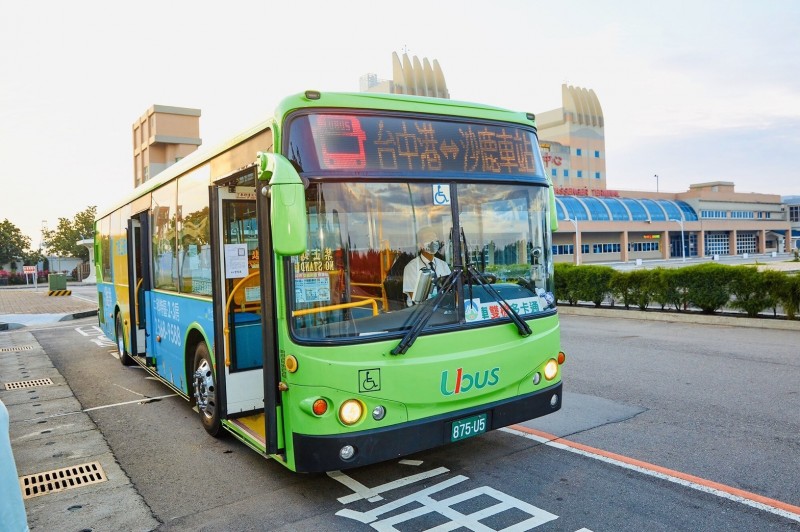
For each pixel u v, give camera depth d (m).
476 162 4.70
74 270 70.81
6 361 12.14
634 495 4.42
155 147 38.28
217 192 5.56
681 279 14.01
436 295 4.34
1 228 73.31
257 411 5.86
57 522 4.44
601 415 6.48
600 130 86.56
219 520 4.34
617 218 72.62
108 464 5.68
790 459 5.04
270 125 4.39
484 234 4.67
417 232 4.37
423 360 4.20
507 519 4.11
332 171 4.14
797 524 3.90
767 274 12.42
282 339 4.16
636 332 12.47
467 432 4.39
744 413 6.38
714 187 96.62
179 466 5.54
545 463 5.11
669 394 7.26
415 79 78.44
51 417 7.53
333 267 4.12
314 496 4.66
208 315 5.96
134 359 9.66
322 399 3.98
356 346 4.02
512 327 4.70
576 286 16.91
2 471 2.73
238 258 5.71
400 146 4.39
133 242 9.26
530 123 5.16
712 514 4.08
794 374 8.05
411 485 4.76
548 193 5.18
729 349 10.03
